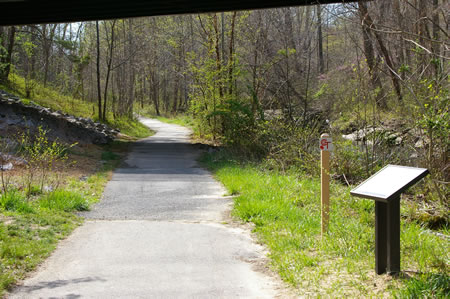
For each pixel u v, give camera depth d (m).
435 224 8.74
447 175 10.00
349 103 14.52
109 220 9.08
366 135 13.09
